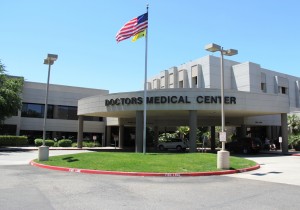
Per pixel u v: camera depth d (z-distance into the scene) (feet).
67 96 174.81
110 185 38.50
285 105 107.76
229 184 40.29
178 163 57.06
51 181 41.27
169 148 141.49
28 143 159.94
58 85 173.06
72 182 40.55
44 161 65.62
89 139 176.86
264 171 56.03
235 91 98.63
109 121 173.17
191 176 48.42
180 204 28.09
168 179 44.96
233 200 29.96
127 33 85.05
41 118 166.50
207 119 139.23
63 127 171.12
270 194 33.09
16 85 139.44
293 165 68.08
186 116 128.16
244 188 37.04
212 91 97.35
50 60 72.02
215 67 166.71
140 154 73.20
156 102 98.99
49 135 167.53
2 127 154.61
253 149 111.34
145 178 45.75
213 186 38.58
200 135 188.96
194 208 26.61
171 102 97.71
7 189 34.94
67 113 173.78
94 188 36.11
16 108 133.90
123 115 130.52
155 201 29.27
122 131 158.20
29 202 28.25
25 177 45.06
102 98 111.75
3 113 128.26
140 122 101.55
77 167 54.85
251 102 100.12
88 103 119.34
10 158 82.33
